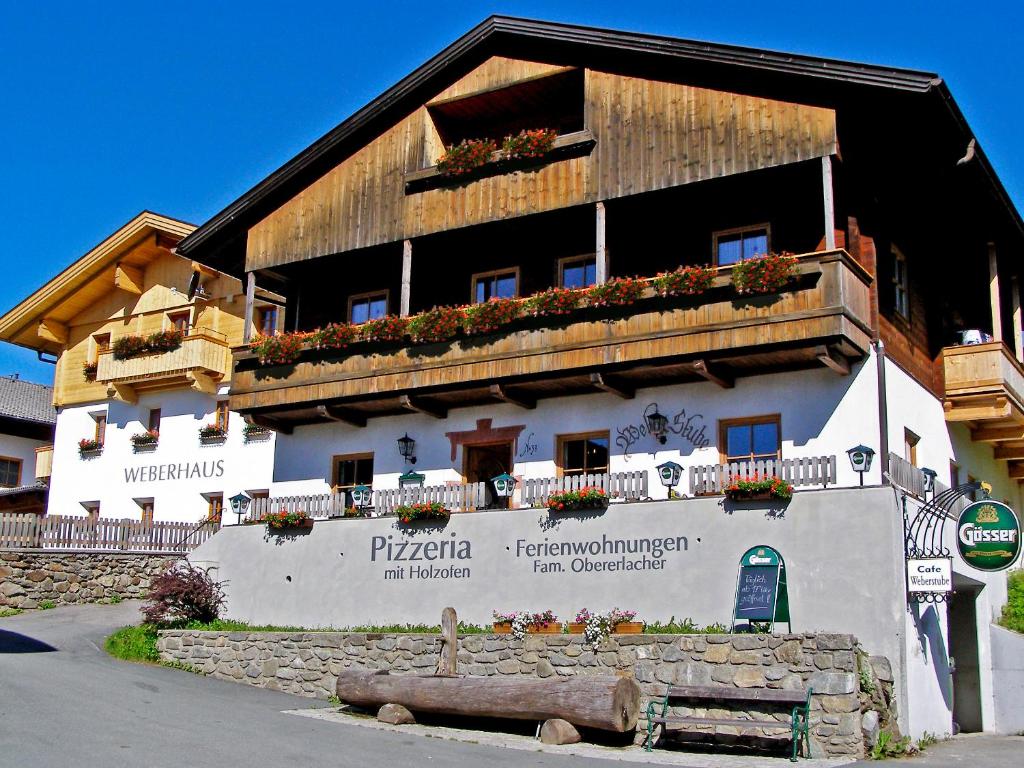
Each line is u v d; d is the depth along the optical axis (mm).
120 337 34344
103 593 27188
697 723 14211
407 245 22562
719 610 16719
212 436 31609
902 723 15086
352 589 20531
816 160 18531
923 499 17391
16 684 16203
